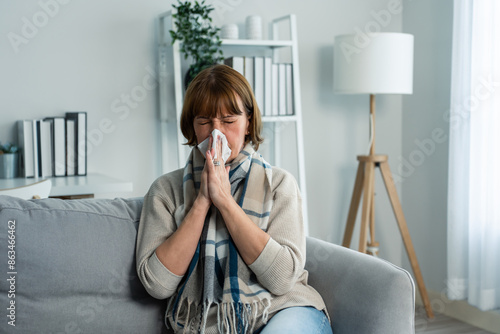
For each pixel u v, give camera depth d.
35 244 1.23
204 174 1.27
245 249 1.24
